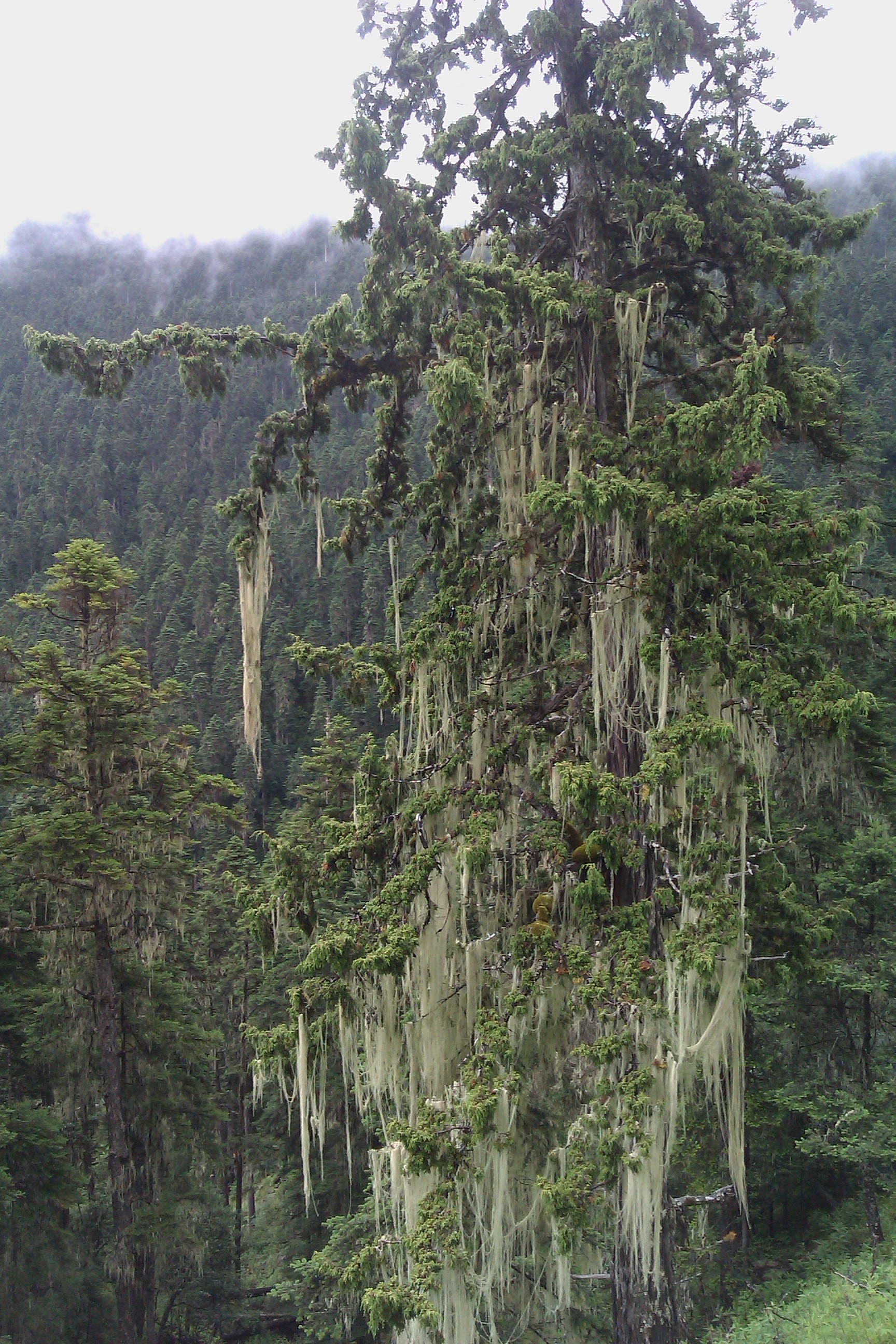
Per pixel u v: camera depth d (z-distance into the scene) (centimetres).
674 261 820
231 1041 2622
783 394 737
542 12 777
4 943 1775
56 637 6456
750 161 825
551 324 773
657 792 636
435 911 734
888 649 971
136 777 1761
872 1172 1235
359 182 715
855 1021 1359
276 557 7275
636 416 780
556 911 745
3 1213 1574
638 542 709
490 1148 626
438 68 810
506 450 798
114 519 10162
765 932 715
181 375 818
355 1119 1922
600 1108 621
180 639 7212
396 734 824
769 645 643
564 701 794
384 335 792
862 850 1217
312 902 759
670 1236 712
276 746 5831
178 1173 1858
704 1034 604
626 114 736
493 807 706
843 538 620
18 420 12775
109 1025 1700
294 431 843
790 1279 1270
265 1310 2227
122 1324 1683
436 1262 568
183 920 1994
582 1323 991
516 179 838
